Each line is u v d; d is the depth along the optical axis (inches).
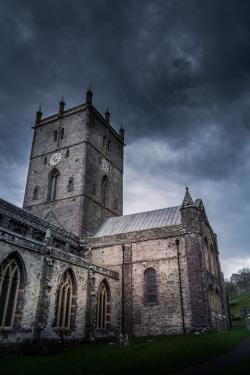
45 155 2659.9
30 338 1168.8
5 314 1116.5
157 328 1637.6
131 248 1903.3
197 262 1656.0
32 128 2869.1
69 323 1405.0
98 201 2469.2
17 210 1691.7
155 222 2132.1
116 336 1711.4
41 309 1229.1
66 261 1440.7
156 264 1784.0
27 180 2642.7
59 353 1070.4
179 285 1669.5
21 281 1198.9
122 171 2967.5
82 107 2677.2
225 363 710.5
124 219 2358.5
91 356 892.0
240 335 1315.2
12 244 1175.0
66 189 2397.9
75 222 2228.1
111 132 2918.3
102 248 2016.5
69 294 1451.8
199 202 1999.3
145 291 1758.1
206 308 1551.4
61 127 2696.9
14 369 720.3
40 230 1814.7
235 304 4185.5
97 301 1644.9
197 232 1732.3
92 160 2511.1
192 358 794.2
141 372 656.4
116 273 1865.2
